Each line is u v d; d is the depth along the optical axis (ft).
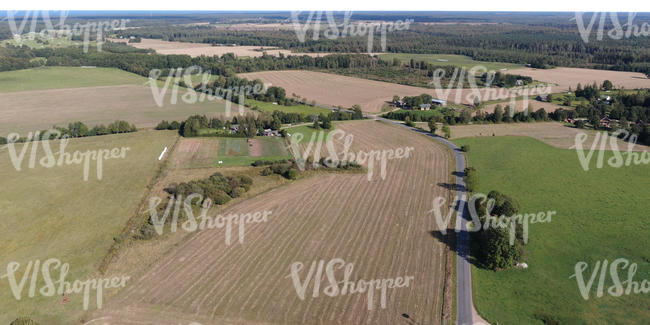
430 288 169.37
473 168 270.67
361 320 151.74
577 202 242.78
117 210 227.61
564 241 203.62
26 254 188.85
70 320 151.02
